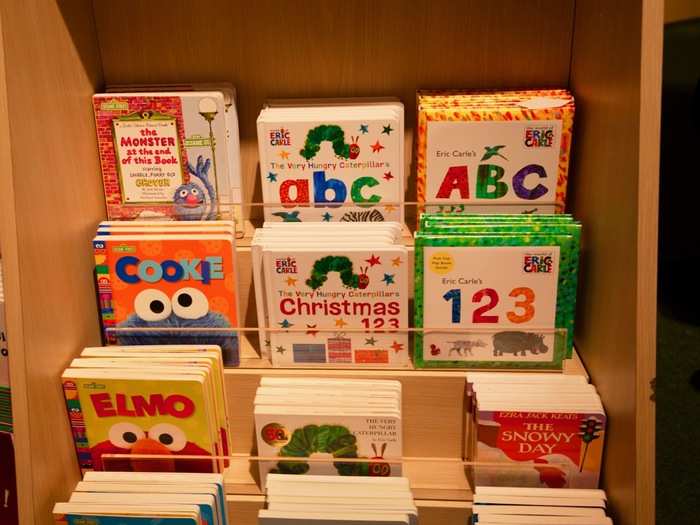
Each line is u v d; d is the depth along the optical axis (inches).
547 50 59.4
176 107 56.7
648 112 41.5
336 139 56.5
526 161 56.3
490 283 53.1
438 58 60.1
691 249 85.0
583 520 47.3
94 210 57.7
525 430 50.5
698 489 67.8
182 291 54.9
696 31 82.4
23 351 45.9
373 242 53.6
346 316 54.5
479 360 54.7
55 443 50.2
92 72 58.2
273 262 53.0
